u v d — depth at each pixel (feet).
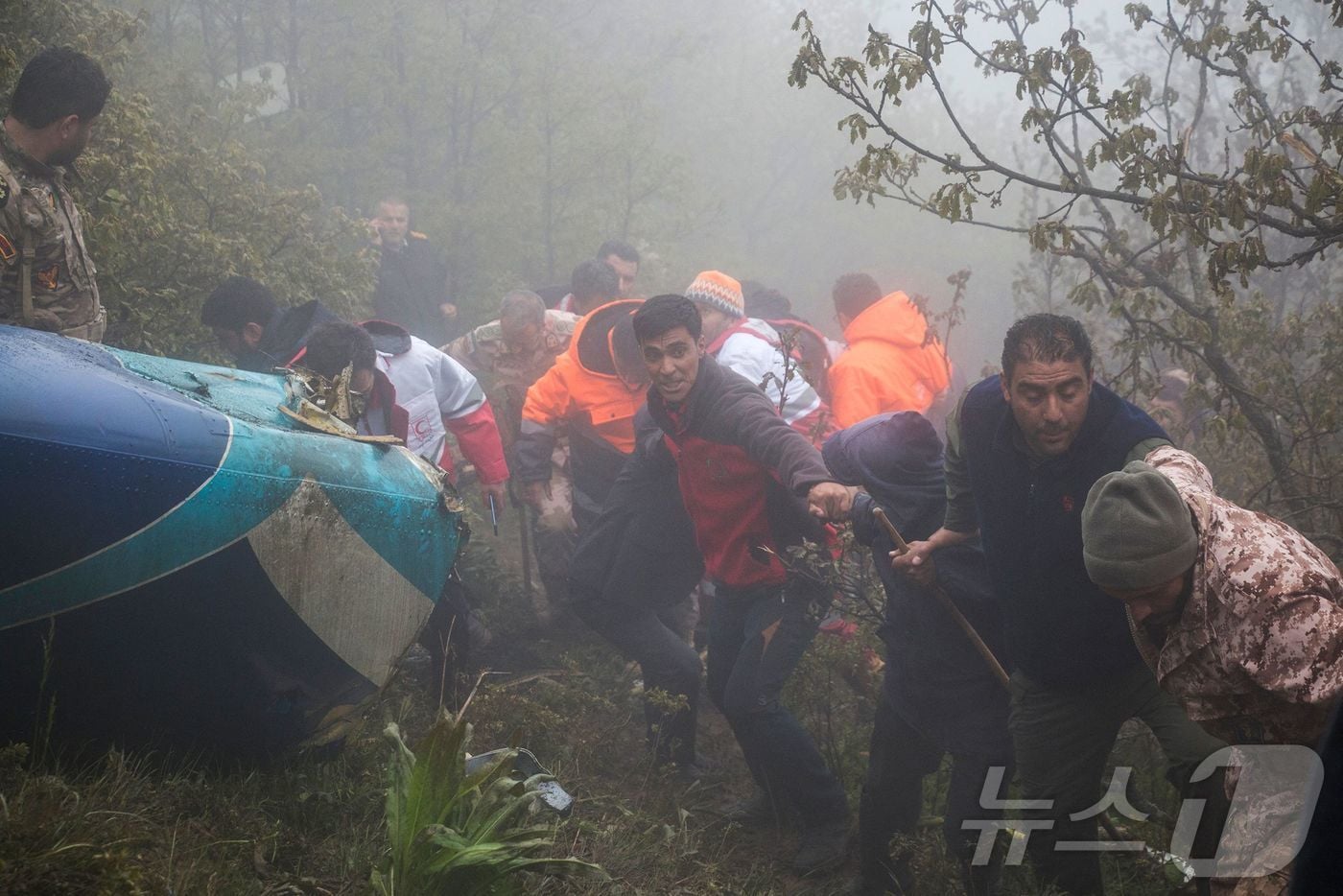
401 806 9.26
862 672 15.92
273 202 21.91
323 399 12.73
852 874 13.89
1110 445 9.82
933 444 12.74
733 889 12.39
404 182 34.45
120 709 10.28
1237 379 15.79
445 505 12.31
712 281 18.92
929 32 12.83
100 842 8.66
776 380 16.07
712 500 14.08
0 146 12.14
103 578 9.64
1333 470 16.56
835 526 13.35
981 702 12.17
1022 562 10.29
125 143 17.51
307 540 10.91
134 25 21.09
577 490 19.34
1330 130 12.44
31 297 11.91
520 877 9.48
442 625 15.19
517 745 10.72
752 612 14.39
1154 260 16.33
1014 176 13.02
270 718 11.07
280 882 9.61
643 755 15.72
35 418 9.23
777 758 13.75
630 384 18.74
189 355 18.84
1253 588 7.64
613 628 15.56
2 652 9.53
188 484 9.96
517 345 20.67
